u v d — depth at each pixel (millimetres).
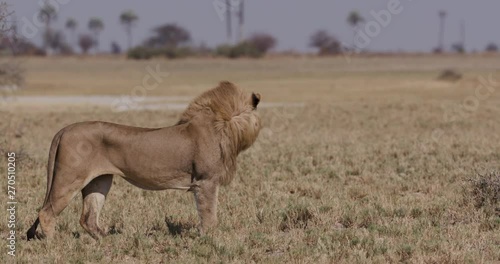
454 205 36531
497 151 56250
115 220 34812
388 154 55469
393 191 41875
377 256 27797
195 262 27500
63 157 29562
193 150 30141
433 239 30156
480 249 28891
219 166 30344
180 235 31859
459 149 57188
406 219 33719
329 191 41406
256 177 45844
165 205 37781
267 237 30672
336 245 29281
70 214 35406
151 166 30062
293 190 42688
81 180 29719
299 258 27859
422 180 44281
